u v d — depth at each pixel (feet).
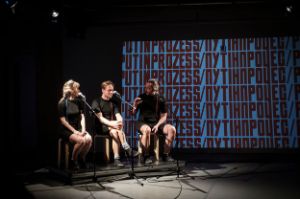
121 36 20.67
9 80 20.99
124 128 20.40
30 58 21.59
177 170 15.35
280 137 19.84
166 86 20.52
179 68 20.47
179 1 19.31
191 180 14.55
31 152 21.34
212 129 20.20
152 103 16.94
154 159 17.15
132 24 20.27
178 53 20.49
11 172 16.61
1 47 20.31
